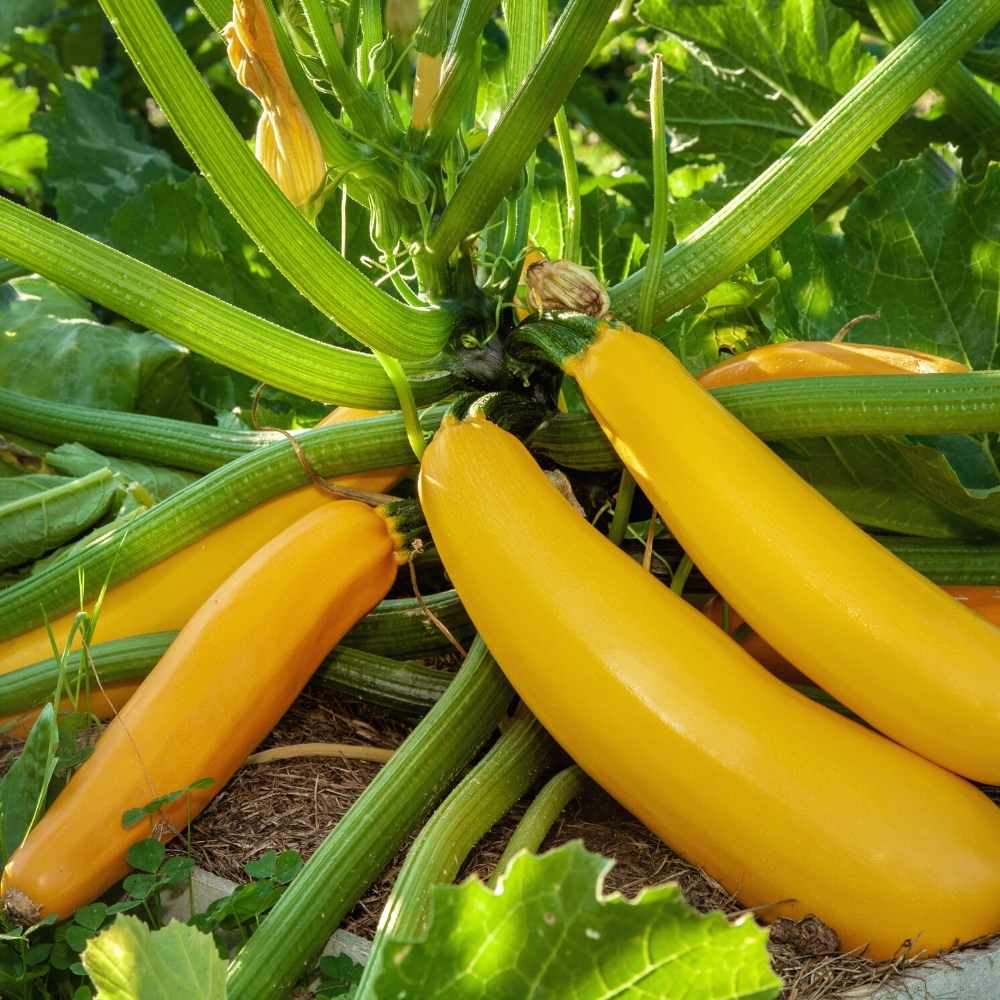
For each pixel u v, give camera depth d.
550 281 1.16
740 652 1.10
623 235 1.67
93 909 1.10
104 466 1.43
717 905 1.12
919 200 1.42
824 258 1.45
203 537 1.30
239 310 1.16
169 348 1.60
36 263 1.12
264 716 1.19
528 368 1.23
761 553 1.08
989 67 1.66
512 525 1.10
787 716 1.08
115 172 1.90
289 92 1.10
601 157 2.58
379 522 1.22
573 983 0.93
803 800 1.05
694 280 1.23
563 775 1.18
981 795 1.10
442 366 1.23
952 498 1.23
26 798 1.15
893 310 1.42
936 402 1.17
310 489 1.30
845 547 1.08
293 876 1.13
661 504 1.11
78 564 1.28
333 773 1.26
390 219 1.21
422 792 1.15
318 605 1.19
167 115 1.05
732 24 1.74
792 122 1.81
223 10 1.21
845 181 1.78
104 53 2.80
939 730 1.07
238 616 1.18
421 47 1.16
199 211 1.58
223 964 1.00
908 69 1.21
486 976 0.92
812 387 1.18
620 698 1.07
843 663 1.08
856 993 1.04
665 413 1.11
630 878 1.15
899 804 1.06
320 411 1.58
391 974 0.91
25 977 1.10
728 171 1.87
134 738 1.15
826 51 1.73
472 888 0.90
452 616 1.32
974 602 1.28
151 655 1.25
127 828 1.14
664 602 1.09
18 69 2.34
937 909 1.05
